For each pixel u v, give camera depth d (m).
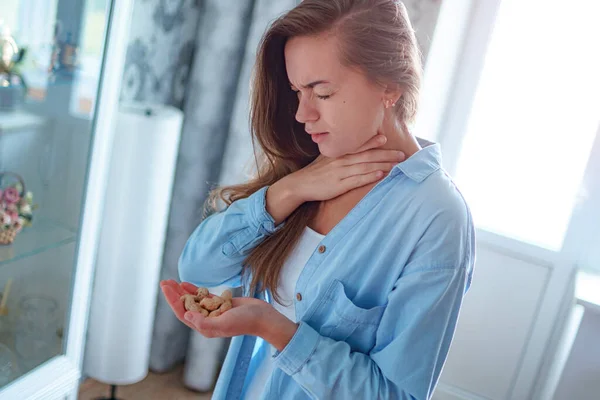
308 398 1.10
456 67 2.47
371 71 0.97
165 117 2.03
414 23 2.16
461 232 1.01
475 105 2.54
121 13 1.57
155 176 2.03
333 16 0.96
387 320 1.01
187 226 2.49
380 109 1.02
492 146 2.56
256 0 2.23
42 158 1.54
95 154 1.64
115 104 1.66
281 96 1.15
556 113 2.47
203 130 2.39
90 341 2.16
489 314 2.57
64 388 1.75
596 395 2.10
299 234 1.15
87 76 1.56
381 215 1.06
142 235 2.06
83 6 1.50
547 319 2.51
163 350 2.56
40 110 1.49
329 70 0.97
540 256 2.48
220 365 2.57
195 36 2.40
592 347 2.07
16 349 1.61
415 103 1.07
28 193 1.54
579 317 2.21
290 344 1.01
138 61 2.21
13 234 1.53
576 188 2.48
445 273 0.98
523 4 2.42
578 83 2.43
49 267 1.64
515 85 2.49
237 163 2.36
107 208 2.04
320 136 1.04
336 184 1.10
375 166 1.08
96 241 1.75
